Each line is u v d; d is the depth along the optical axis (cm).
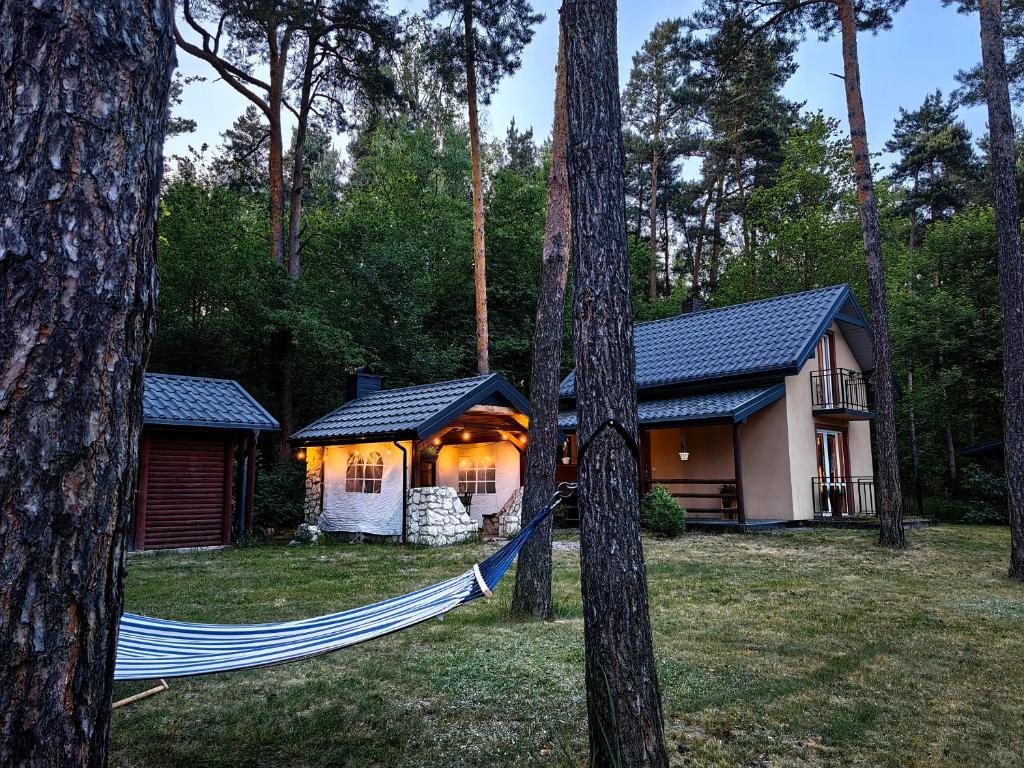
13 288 141
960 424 1991
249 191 2331
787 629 582
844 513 1636
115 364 153
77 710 141
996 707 397
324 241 1988
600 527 299
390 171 2506
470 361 2284
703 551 1076
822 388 1605
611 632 289
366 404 1448
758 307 1780
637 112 3116
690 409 1437
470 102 1748
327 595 742
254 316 1727
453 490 1255
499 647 514
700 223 3453
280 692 425
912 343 1809
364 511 1317
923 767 320
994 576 853
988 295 1797
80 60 153
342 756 331
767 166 2958
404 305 1911
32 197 145
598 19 339
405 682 439
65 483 142
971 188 2711
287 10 1670
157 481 1162
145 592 761
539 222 2425
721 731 361
